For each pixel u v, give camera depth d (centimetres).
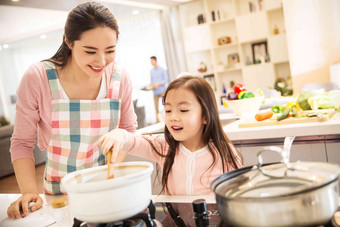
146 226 72
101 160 137
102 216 66
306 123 178
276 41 684
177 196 99
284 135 178
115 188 66
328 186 56
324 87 416
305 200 54
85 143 130
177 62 792
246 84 728
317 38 559
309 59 566
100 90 133
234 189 62
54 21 754
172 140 124
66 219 93
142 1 669
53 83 126
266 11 683
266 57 711
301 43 567
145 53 857
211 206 81
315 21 556
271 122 188
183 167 123
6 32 773
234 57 746
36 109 127
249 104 231
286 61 685
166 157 126
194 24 778
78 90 129
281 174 62
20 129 125
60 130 129
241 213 57
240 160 126
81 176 79
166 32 792
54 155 132
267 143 185
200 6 766
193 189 122
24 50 905
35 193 115
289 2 563
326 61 560
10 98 889
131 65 874
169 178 127
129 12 748
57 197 126
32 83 124
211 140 122
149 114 865
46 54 899
